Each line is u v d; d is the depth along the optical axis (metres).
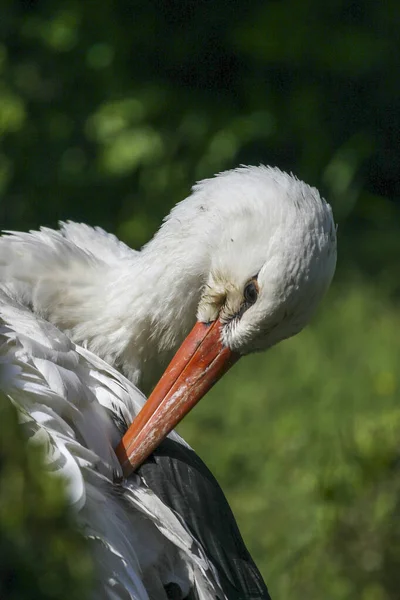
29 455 5.55
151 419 5.78
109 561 5.12
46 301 6.21
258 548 9.10
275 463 10.20
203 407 11.09
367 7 15.16
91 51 14.96
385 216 14.31
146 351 6.27
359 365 11.64
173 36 15.38
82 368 5.66
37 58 14.93
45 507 6.99
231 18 15.31
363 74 14.95
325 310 12.62
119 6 15.14
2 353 5.46
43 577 7.27
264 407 11.07
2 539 7.29
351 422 10.00
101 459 5.29
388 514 8.01
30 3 15.20
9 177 14.38
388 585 7.88
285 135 14.82
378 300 12.82
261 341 6.01
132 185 14.48
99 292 6.26
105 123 14.55
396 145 14.80
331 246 5.86
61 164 14.54
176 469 5.59
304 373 11.49
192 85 15.11
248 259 5.92
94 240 6.62
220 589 5.19
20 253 6.23
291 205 5.86
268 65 15.16
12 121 14.43
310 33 15.01
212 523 5.45
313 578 8.16
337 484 8.29
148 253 6.24
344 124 14.91
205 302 6.12
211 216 6.06
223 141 14.52
